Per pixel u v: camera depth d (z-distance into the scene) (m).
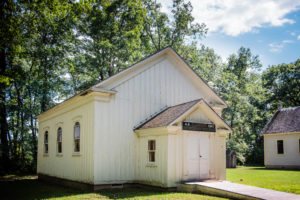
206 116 13.63
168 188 12.00
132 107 14.26
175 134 12.47
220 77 35.75
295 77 46.19
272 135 30.53
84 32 28.61
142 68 14.89
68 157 15.80
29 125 29.30
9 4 12.60
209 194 11.12
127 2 27.91
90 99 13.59
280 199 8.77
